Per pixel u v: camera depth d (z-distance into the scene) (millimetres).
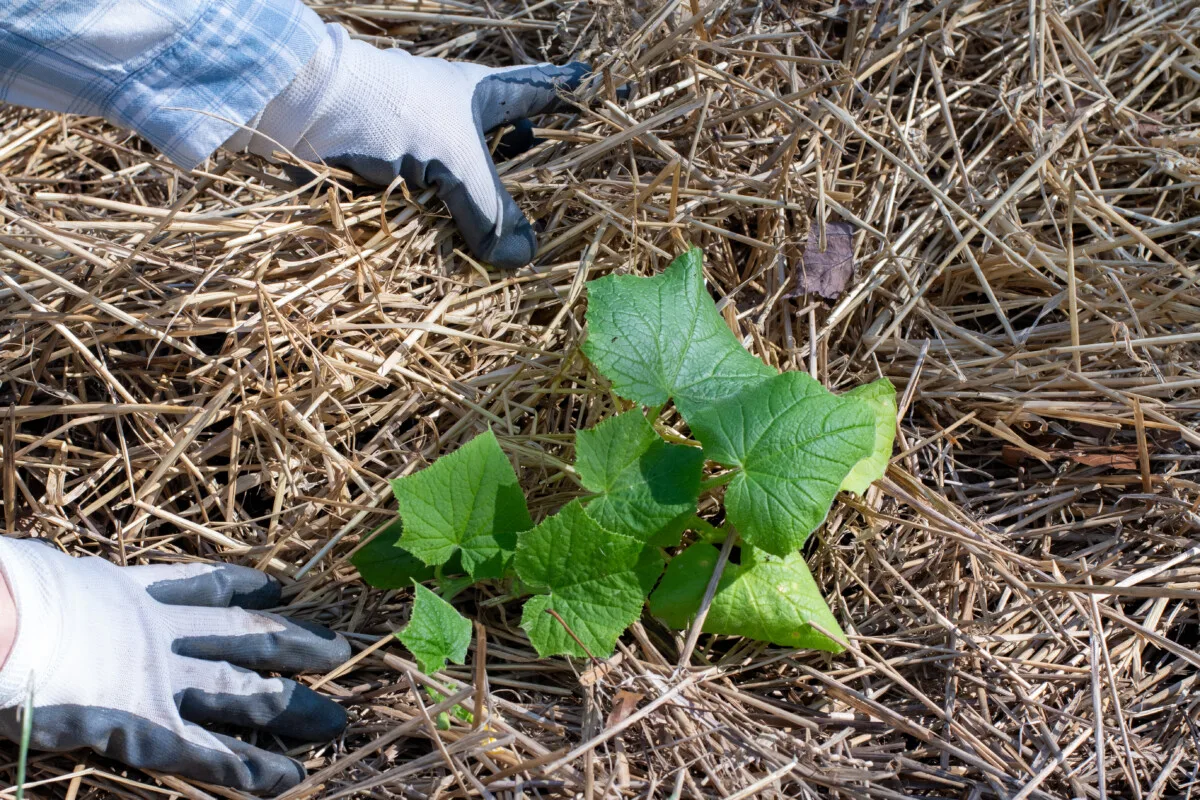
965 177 1478
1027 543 1390
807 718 1312
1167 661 1350
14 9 1278
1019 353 1425
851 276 1446
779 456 1263
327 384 1372
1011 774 1289
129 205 1384
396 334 1400
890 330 1436
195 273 1375
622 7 1509
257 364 1385
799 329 1441
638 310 1313
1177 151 1503
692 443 1360
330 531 1373
